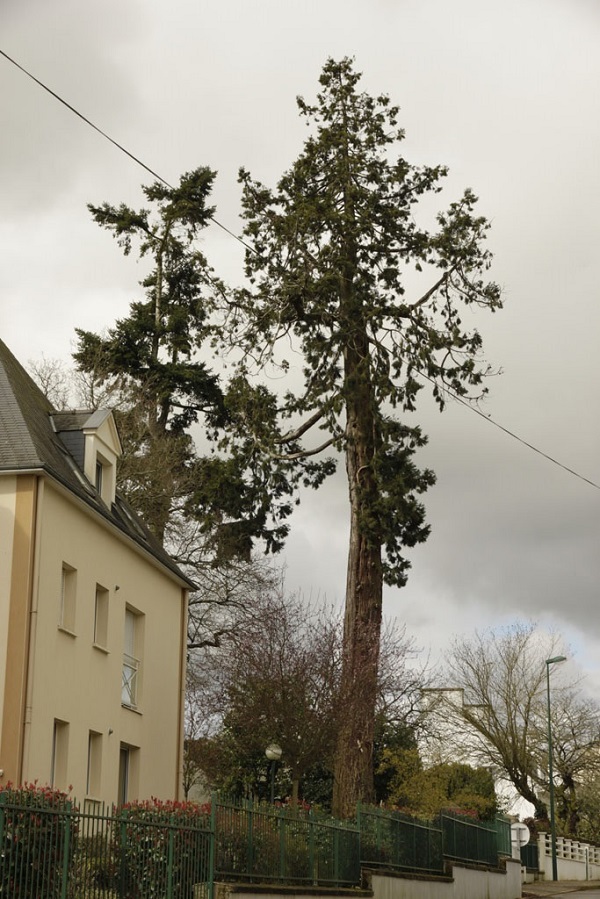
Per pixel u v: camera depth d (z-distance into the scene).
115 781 22.31
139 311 40.53
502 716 50.12
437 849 25.55
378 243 28.41
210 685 31.59
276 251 28.36
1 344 24.59
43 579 19.56
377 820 21.73
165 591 26.08
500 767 50.75
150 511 35.41
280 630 27.28
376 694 26.45
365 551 27.38
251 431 29.75
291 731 24.98
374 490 27.69
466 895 26.64
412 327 28.28
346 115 29.19
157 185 41.41
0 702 18.61
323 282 27.16
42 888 12.02
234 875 15.77
